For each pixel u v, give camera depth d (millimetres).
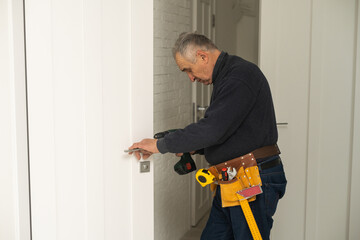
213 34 3830
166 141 1818
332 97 2680
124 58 1848
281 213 2760
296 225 2779
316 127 2691
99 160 1840
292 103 2688
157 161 2857
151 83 1932
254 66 1901
